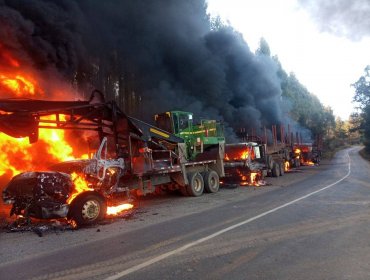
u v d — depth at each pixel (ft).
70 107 35.24
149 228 25.80
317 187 48.06
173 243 20.86
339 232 22.17
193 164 48.14
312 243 19.83
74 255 19.29
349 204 32.65
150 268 16.38
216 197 44.55
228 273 15.39
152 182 42.50
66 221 29.30
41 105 33.53
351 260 16.67
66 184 28.40
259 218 27.43
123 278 15.16
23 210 29.01
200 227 25.17
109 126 39.27
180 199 44.21
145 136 40.75
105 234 24.50
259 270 15.67
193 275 15.25
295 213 28.96
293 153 103.09
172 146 45.78
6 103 31.53
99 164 32.07
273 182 61.31
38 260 18.70
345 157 183.42
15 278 15.93
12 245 22.27
